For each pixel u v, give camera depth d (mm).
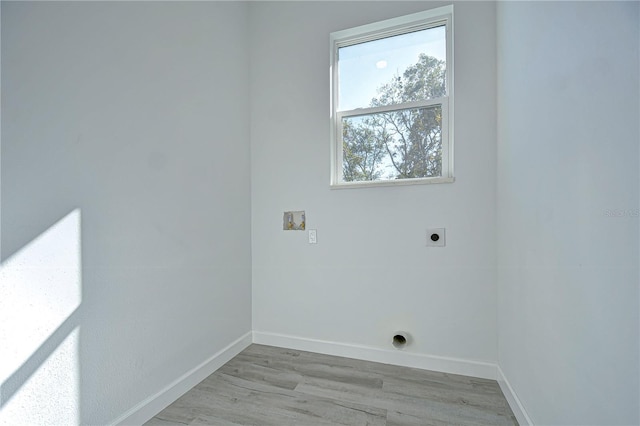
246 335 2201
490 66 1735
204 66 1820
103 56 1206
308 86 2170
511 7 1451
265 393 1580
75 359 1082
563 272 959
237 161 2145
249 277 2262
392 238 1936
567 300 934
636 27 650
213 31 1909
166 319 1501
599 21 777
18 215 937
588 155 823
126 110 1303
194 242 1708
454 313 1800
